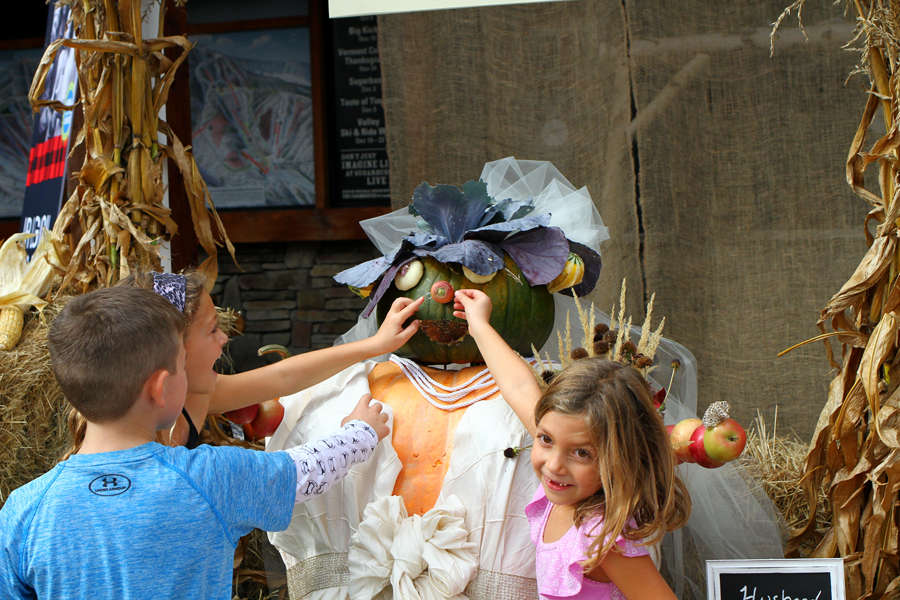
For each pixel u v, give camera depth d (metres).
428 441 1.24
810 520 1.36
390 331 1.28
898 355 1.22
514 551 1.14
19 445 1.57
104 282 1.59
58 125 2.14
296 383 1.29
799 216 2.26
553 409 0.96
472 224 1.33
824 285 2.26
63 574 0.88
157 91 1.62
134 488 0.92
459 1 1.54
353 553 1.18
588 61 2.28
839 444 1.26
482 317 1.21
